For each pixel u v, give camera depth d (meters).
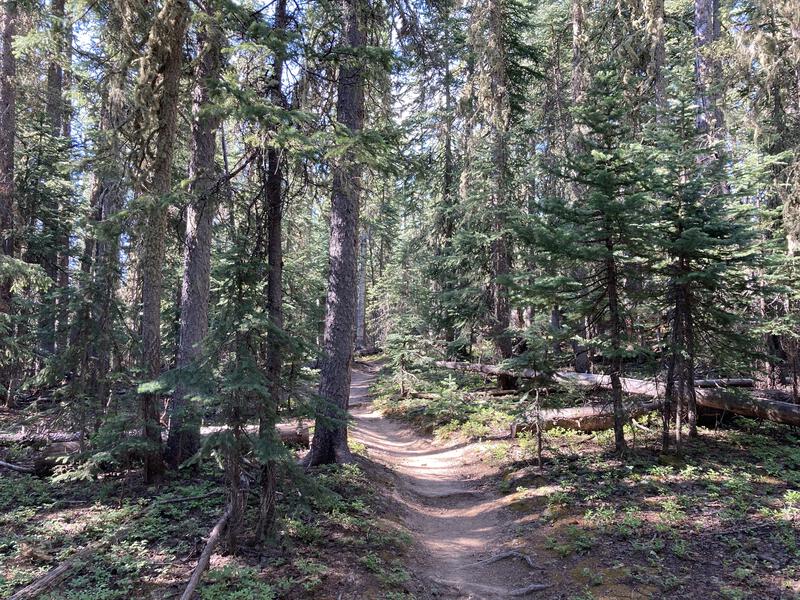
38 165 15.55
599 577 5.97
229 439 5.62
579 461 9.99
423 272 24.11
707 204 9.15
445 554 7.57
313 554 6.21
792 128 14.46
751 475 8.44
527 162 17.69
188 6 7.83
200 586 5.28
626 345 9.42
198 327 9.90
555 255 9.50
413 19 10.69
